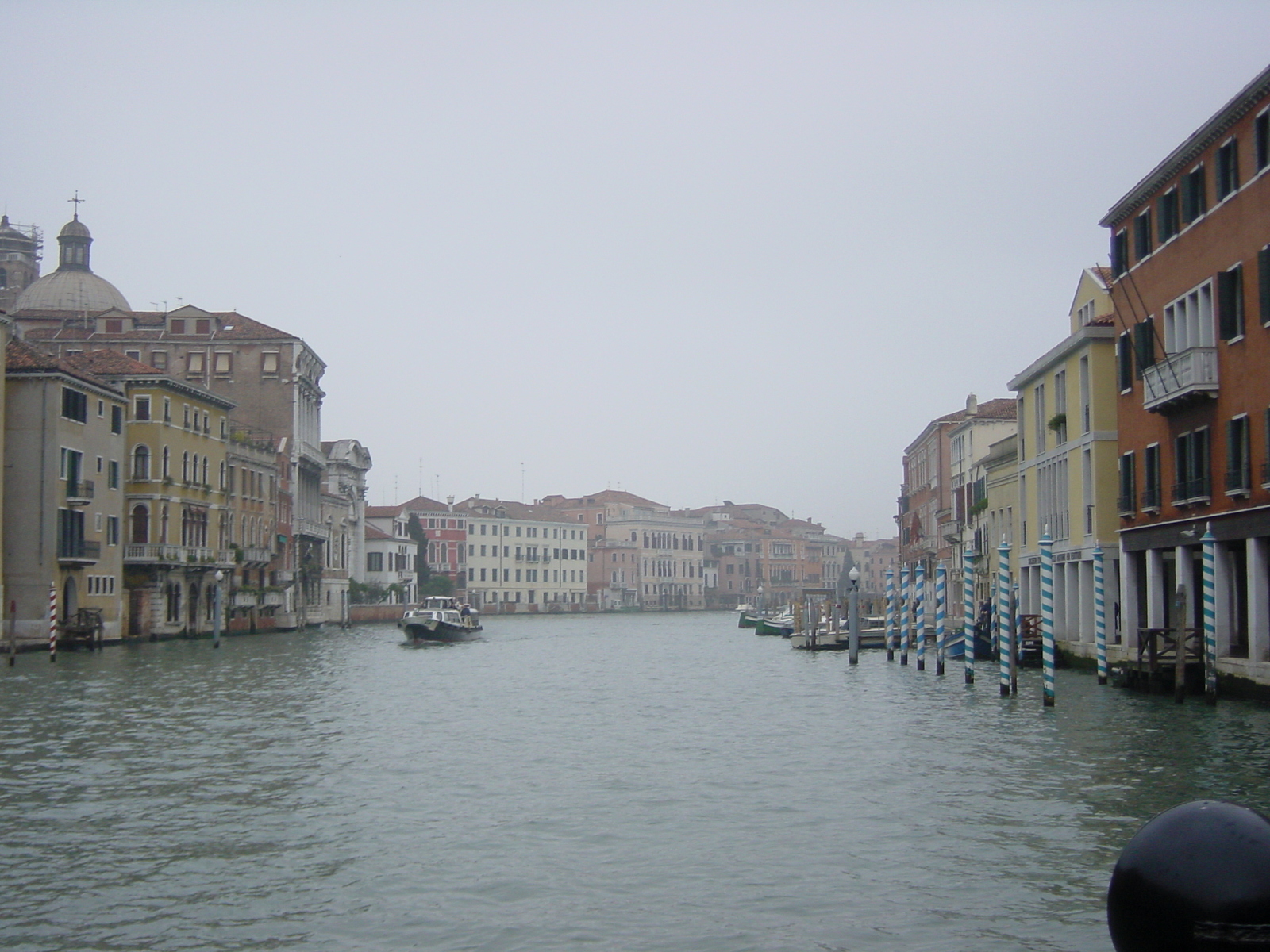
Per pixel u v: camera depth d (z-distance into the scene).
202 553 64.38
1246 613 28.67
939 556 73.50
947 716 25.58
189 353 82.62
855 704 29.19
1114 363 37.03
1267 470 25.92
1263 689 25.81
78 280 90.06
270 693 32.19
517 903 11.25
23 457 48.91
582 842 13.61
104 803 15.81
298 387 83.62
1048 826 14.12
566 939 10.20
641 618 146.88
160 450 59.84
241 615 71.81
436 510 143.50
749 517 199.25
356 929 10.48
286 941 10.17
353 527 111.75
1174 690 27.70
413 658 52.31
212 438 66.69
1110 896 5.64
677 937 10.23
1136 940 5.50
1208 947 5.28
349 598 104.00
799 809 15.32
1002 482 51.09
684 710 28.39
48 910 11.04
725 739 22.42
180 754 20.14
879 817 14.74
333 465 103.31
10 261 105.88
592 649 65.00
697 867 12.45
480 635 78.88
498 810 15.39
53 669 40.16
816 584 199.12
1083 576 37.78
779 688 34.97
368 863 12.66
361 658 51.56
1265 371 25.98
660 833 14.02
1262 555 26.48
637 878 12.05
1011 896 11.29
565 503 173.75
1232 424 27.42
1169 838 5.52
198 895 11.50
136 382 59.44
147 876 12.16
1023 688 31.48
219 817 14.92
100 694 30.89
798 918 10.71
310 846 13.38
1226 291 27.61
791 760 19.56
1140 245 33.16
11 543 48.84
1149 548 32.34
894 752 20.22
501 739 22.48
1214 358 28.17
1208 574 25.30
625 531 167.88
